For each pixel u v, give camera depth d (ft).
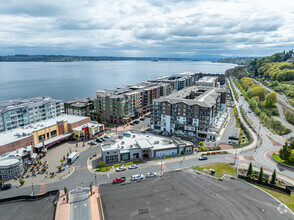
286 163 327.47
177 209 220.23
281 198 242.78
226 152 369.09
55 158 342.23
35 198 239.30
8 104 462.19
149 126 518.37
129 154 337.93
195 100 456.04
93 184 269.64
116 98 529.86
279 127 483.10
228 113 652.07
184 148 361.30
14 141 325.62
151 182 272.72
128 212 215.51
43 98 555.28
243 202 233.55
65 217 209.56
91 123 469.98
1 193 250.37
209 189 257.14
